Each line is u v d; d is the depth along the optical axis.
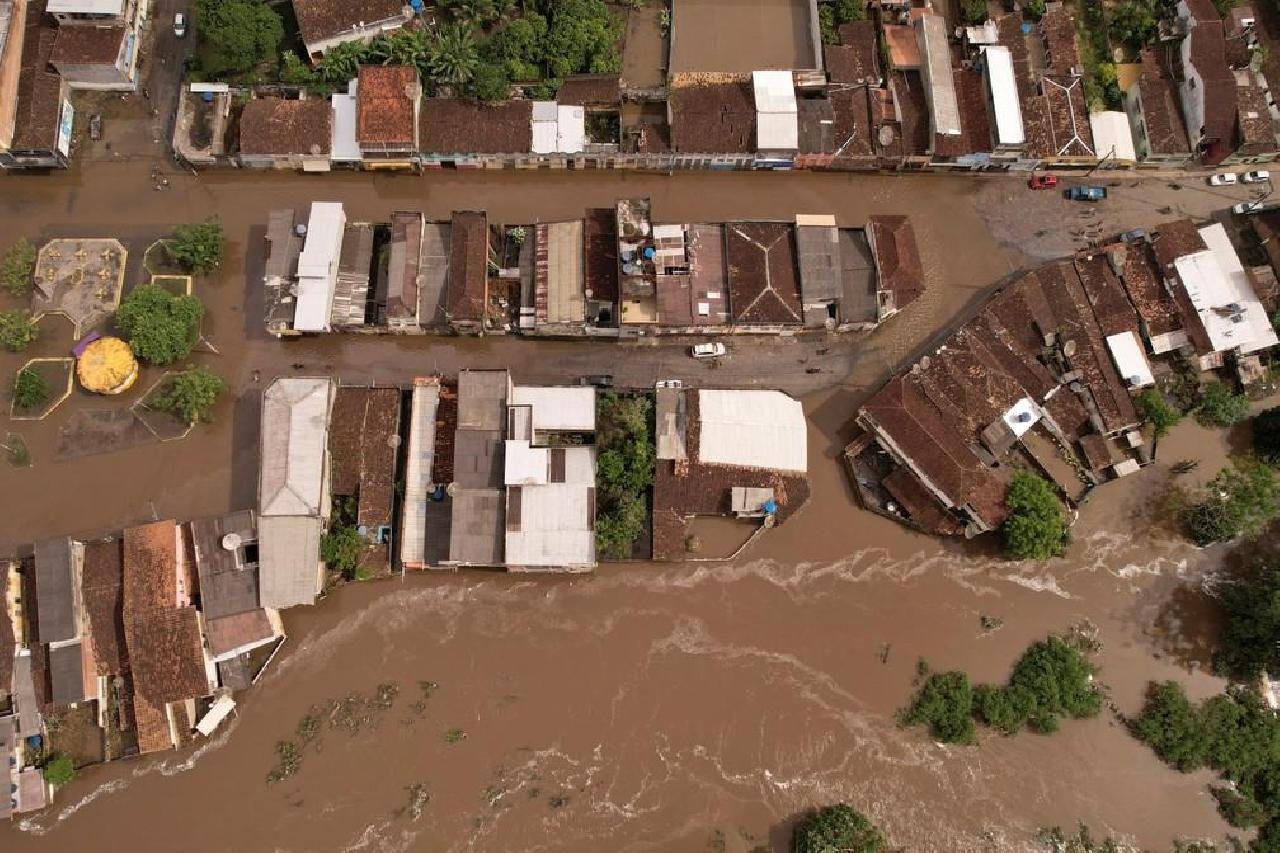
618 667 62.12
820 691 62.38
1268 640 61.91
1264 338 67.62
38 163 67.62
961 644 63.81
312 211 65.00
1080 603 65.19
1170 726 61.78
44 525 62.00
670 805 59.69
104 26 68.06
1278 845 59.69
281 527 58.66
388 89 66.62
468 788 59.41
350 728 59.94
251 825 58.12
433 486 61.78
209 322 66.62
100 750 58.62
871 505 65.19
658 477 62.78
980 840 60.12
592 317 65.44
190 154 68.06
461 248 65.00
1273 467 67.31
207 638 57.84
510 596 62.78
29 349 64.94
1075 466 67.50
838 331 68.81
